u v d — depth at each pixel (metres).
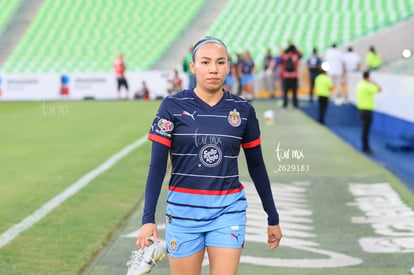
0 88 102.81
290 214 27.25
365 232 24.34
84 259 21.00
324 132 55.38
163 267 20.08
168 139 12.23
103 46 120.50
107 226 25.28
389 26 104.44
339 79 88.31
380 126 69.25
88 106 88.75
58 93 102.88
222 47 12.22
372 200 29.95
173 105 12.30
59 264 20.41
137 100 99.38
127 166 40.09
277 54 107.88
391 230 24.62
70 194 31.55
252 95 92.50
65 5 131.88
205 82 12.10
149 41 120.19
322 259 20.97
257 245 22.59
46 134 59.19
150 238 12.01
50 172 38.41
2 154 46.75
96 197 30.83
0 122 70.38
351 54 89.62
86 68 116.50
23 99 103.00
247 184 33.09
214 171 12.28
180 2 128.12
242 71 91.69
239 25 117.25
